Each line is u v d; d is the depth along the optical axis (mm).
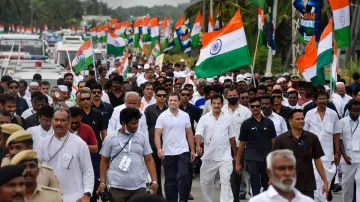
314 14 23922
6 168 7996
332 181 16766
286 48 58094
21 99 19656
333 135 16406
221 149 16062
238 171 15891
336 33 20094
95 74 28516
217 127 16062
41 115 12969
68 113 11805
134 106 15977
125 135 12750
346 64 41906
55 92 18359
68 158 11695
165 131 16297
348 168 16562
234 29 19703
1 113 13336
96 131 15914
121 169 12617
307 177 13258
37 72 29766
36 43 47188
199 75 20156
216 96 16109
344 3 19969
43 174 10375
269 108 16953
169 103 16422
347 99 21219
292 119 13234
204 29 59562
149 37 53219
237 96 17922
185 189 16156
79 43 54469
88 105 15836
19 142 10016
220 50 19812
